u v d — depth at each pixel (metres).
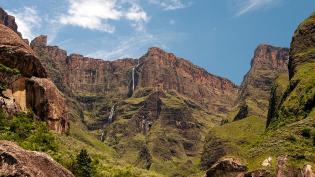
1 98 77.56
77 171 63.88
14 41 89.44
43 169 32.38
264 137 119.19
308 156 94.94
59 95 93.88
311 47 164.12
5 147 31.22
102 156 92.69
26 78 88.25
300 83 137.38
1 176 29.53
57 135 85.38
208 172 99.81
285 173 91.62
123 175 80.81
